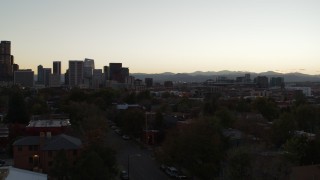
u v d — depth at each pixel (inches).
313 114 6176.2
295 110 6584.6
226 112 5910.4
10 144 4483.3
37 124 4845.0
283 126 4864.7
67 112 6752.0
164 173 3973.9
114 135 6501.0
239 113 7086.6
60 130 4601.4
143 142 5816.9
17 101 6127.0
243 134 4648.1
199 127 3885.3
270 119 7219.5
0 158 4313.5
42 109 7347.4
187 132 3777.1
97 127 5182.1
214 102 7785.4
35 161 3727.9
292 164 3275.1
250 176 3021.7
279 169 3053.6
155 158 4468.5
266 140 4667.8
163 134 5620.1
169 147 3823.8
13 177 2527.1
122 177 3722.9
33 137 3882.9
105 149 3393.2
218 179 3235.7
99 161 2856.8
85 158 2903.5
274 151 3747.5
